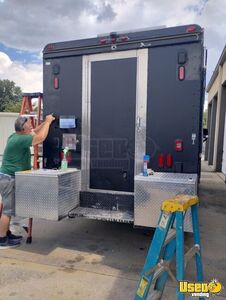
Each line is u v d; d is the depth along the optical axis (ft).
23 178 12.13
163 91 12.16
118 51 12.83
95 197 13.35
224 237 15.02
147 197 10.85
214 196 25.08
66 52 13.79
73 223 16.61
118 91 13.00
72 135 13.93
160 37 12.01
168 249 8.00
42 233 14.96
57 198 11.75
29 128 13.53
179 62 11.79
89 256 12.25
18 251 12.69
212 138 51.01
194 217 8.38
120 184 13.30
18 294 9.32
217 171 42.29
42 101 14.78
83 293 9.40
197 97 11.68
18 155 12.81
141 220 11.02
